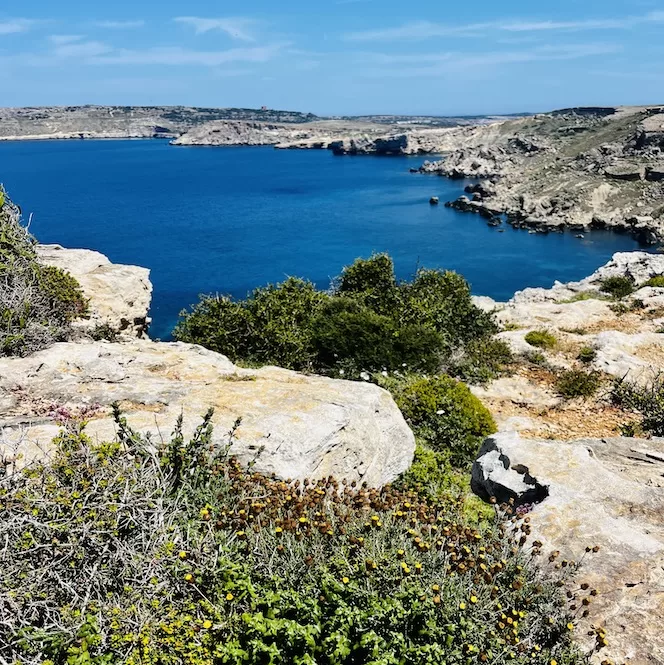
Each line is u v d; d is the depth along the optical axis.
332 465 7.77
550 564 6.25
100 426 7.06
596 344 19.22
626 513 7.52
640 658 5.16
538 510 7.39
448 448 12.23
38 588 4.02
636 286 31.00
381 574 4.59
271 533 5.09
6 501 4.36
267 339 16.00
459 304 20.83
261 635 4.21
